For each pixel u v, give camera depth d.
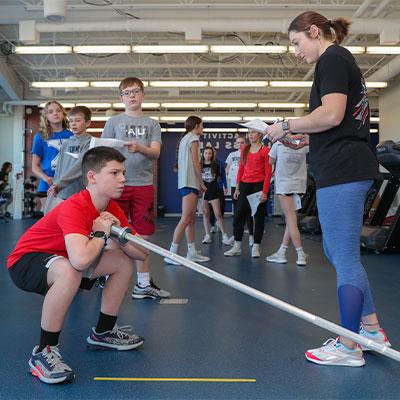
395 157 5.14
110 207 2.00
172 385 1.65
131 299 2.97
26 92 13.23
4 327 2.37
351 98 1.79
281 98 13.77
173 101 12.38
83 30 7.38
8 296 3.10
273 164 4.68
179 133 15.97
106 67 10.27
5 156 13.75
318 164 1.85
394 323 2.40
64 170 3.02
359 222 1.81
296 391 1.60
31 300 2.98
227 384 1.66
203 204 6.35
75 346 2.07
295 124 1.79
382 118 12.02
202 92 13.49
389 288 3.36
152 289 3.00
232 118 13.92
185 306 2.79
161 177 15.91
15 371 1.79
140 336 2.15
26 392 1.60
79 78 11.84
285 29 7.26
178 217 14.58
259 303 2.87
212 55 10.23
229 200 15.49
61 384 1.66
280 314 2.62
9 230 8.71
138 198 2.98
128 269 1.98
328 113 1.70
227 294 3.12
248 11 7.63
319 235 7.75
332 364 1.83
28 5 7.32
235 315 2.59
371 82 9.78
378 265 4.51
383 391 1.60
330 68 1.75
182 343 2.11
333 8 7.48
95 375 1.74
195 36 7.25
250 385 1.65
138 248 1.97
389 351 1.60
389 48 7.14
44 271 1.73
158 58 10.48
